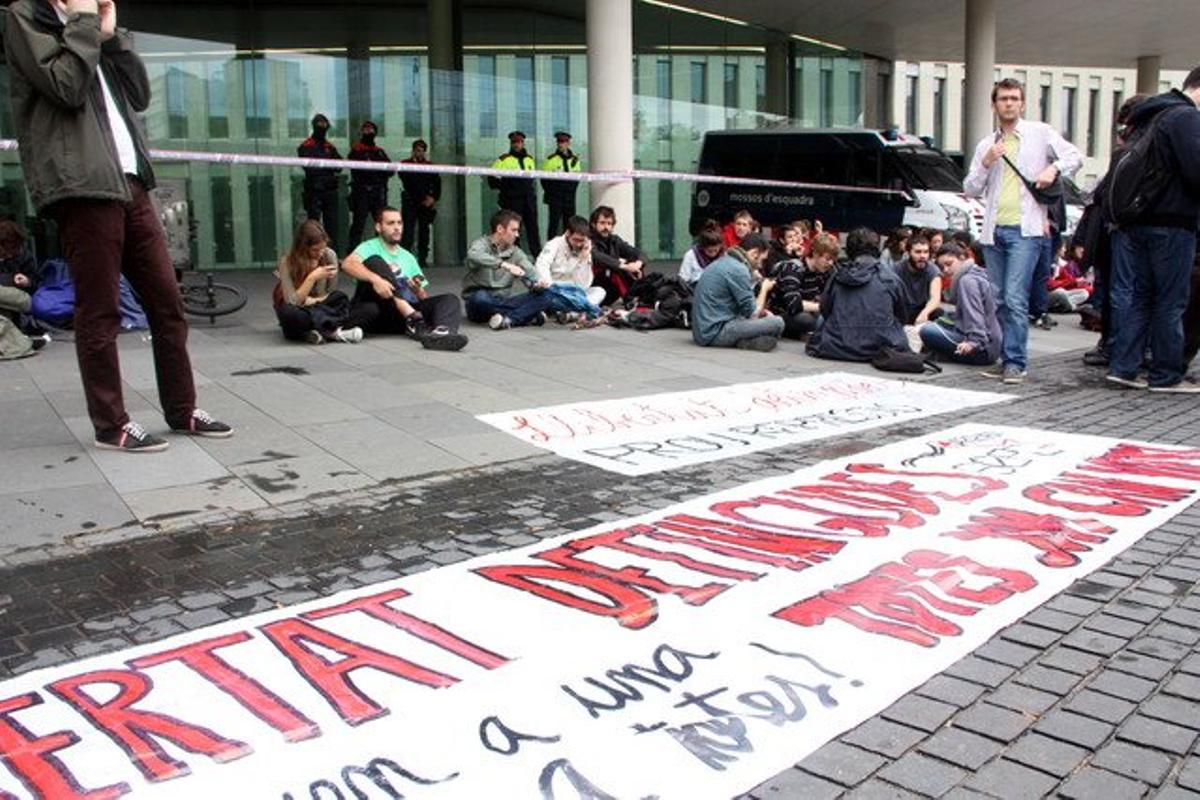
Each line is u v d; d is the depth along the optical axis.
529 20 17.94
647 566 3.71
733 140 16.67
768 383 7.36
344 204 15.33
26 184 4.81
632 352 8.50
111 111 4.89
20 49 4.50
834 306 8.48
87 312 5.00
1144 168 7.00
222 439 5.46
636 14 19.48
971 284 8.42
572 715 2.68
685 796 2.35
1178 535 4.12
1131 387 7.45
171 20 15.02
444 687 2.82
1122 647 3.13
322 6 16.27
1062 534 4.09
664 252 19.12
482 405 6.38
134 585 3.58
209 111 15.10
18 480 4.72
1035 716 2.72
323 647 3.06
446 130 16.84
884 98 27.09
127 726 2.62
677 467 5.13
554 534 4.10
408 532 4.12
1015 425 6.12
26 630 3.23
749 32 21.80
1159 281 7.13
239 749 2.52
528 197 15.38
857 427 6.07
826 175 15.62
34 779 2.39
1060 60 27.50
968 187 7.86
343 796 2.33
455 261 17.09
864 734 2.63
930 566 3.73
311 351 8.09
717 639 3.12
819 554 3.83
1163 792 2.39
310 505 4.46
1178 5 20.92
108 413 5.14
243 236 15.46
